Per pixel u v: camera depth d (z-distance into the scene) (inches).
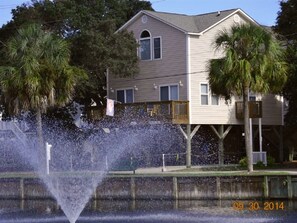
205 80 1755.7
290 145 2031.3
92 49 1732.3
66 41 1672.0
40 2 1899.6
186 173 1433.3
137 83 1831.9
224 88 1411.2
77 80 1674.5
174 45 1754.4
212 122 1761.8
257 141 1945.1
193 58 1734.7
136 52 1811.0
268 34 1387.8
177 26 1738.4
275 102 1927.9
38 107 1567.4
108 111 1649.9
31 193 1432.1
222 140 1801.2
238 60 1376.7
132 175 1396.4
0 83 1571.1
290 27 1726.1
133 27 1845.5
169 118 1665.8
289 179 1270.9
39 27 1598.2
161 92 1781.5
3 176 1494.8
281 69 1407.5
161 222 1027.3
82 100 1909.4
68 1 1871.3
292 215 1088.8
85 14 1841.8
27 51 1553.9
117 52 1753.2
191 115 1718.8
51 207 1326.3
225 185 1302.9
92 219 1084.5
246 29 1379.2
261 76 1378.0
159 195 1332.4
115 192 1368.1
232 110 1808.6
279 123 1932.8
